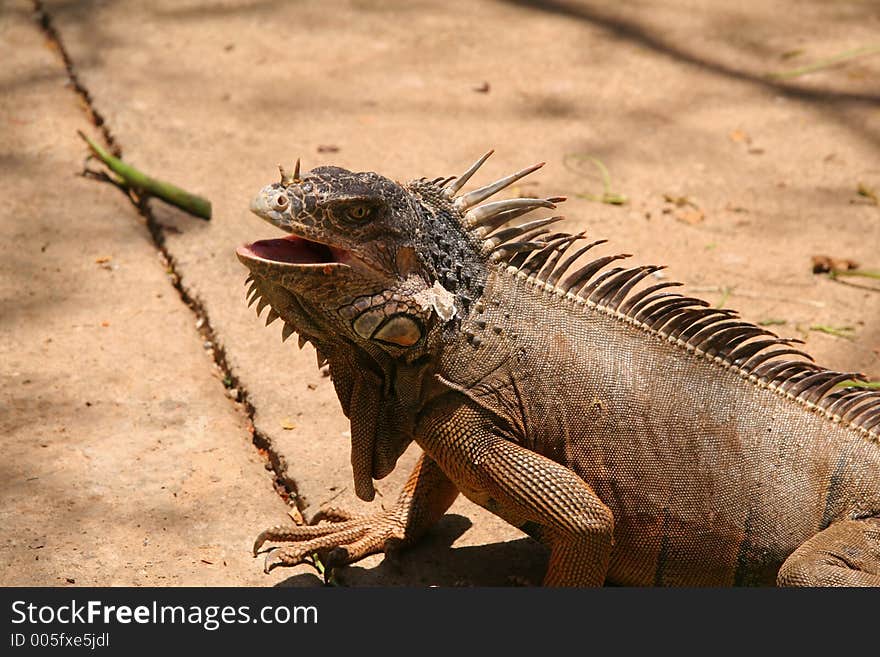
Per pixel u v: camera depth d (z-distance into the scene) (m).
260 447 9.80
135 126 14.84
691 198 13.97
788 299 12.07
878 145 15.40
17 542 8.34
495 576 8.48
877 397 7.89
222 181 13.75
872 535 7.36
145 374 10.44
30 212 12.86
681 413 7.62
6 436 9.47
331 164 14.15
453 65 17.09
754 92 16.73
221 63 16.73
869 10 19.44
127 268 12.05
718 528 7.63
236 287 11.79
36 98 15.52
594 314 7.71
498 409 7.47
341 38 17.78
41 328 10.95
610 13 19.14
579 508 7.27
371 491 7.97
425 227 7.43
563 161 14.64
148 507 8.83
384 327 7.21
